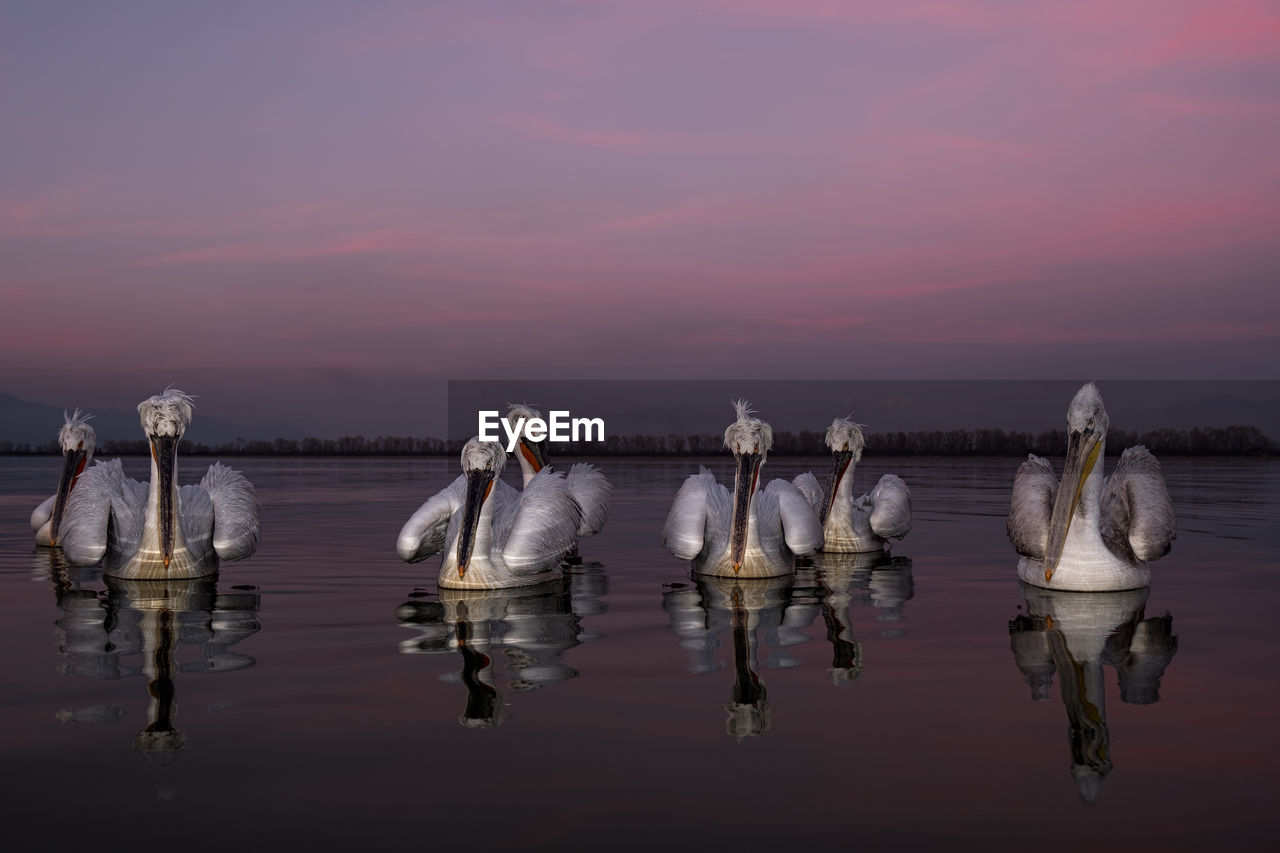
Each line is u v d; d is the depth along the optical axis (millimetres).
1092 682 5930
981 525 15133
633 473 30984
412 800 4086
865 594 9281
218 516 10352
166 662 6445
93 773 4387
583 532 12453
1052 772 4410
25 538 13945
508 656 6645
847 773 4387
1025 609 8422
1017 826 3842
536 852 3619
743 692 5707
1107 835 3764
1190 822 3879
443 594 9250
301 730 4984
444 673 6164
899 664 6414
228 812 3971
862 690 5758
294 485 26219
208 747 4727
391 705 5434
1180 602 8703
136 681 5949
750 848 3650
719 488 11438
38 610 8352
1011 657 6605
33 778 4332
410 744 4766
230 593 9242
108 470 11203
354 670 6242
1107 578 9203
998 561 11469
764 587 9734
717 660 6539
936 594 9250
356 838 3734
